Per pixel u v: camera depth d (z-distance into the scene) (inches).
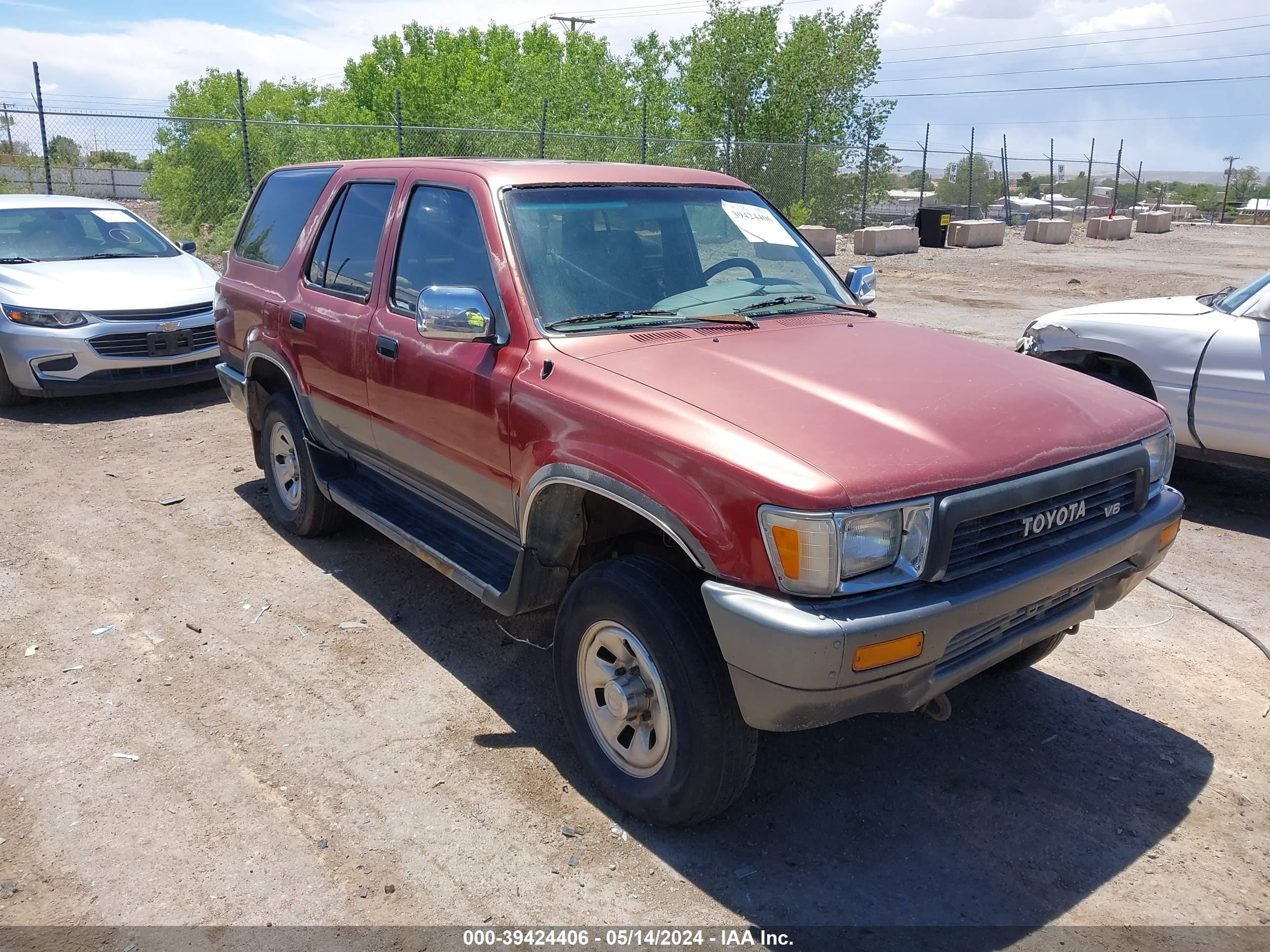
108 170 815.7
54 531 214.8
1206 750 138.3
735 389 114.7
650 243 150.7
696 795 110.4
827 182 1120.8
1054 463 110.5
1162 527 125.3
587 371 122.1
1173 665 162.7
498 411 131.9
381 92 1569.9
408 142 978.1
